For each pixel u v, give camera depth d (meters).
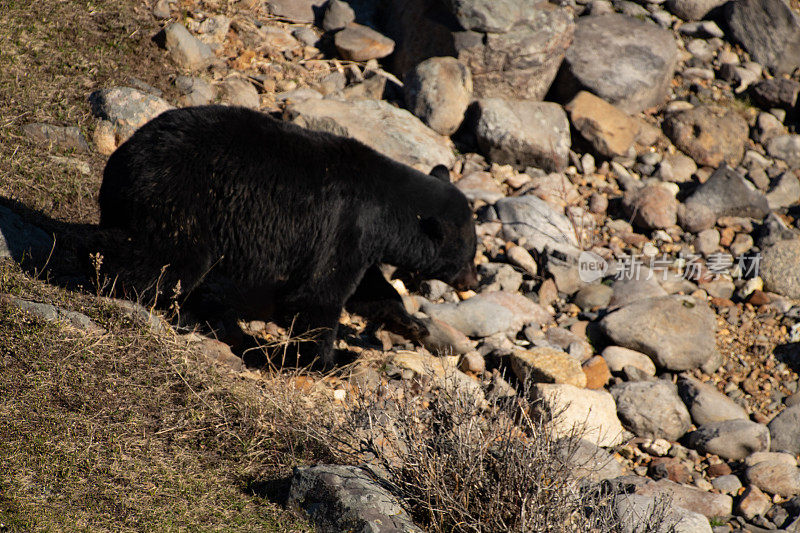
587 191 33.34
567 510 13.81
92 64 28.39
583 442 19.38
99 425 14.57
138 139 17.78
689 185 34.88
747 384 26.05
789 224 33.84
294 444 15.81
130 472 13.73
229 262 18.73
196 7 34.72
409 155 30.36
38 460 13.30
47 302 17.25
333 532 13.16
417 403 16.92
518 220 29.67
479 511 13.73
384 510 13.30
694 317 26.75
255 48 34.25
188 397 15.92
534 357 22.92
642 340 25.89
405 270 21.50
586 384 23.62
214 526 12.97
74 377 15.38
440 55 34.84
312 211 18.62
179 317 18.72
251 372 18.88
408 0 36.34
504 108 33.25
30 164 22.34
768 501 20.41
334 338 20.16
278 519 13.51
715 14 42.44
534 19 34.81
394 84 34.34
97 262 17.41
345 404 17.69
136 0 33.12
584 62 36.22
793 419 23.89
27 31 28.34
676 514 16.72
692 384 24.84
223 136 17.84
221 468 14.70
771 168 36.72
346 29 36.03
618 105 36.34
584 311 27.78
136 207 17.45
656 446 22.27
